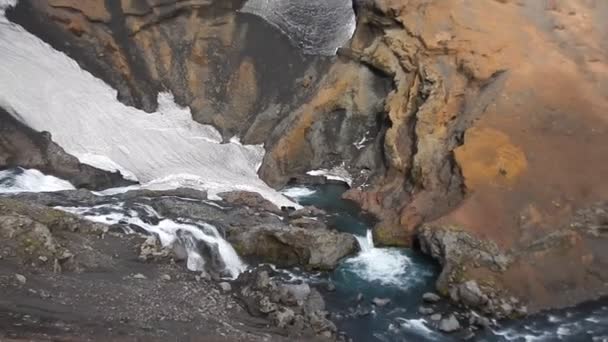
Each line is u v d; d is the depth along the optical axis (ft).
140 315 44.96
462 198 62.80
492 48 73.20
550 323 52.34
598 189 61.93
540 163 64.08
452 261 57.00
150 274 52.90
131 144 76.43
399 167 71.97
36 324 39.14
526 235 58.59
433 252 59.47
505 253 57.31
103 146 74.64
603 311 53.88
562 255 57.67
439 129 70.08
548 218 59.88
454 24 75.51
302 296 53.57
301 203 74.28
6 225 49.42
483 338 50.34
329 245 60.23
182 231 59.57
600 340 50.03
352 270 59.98
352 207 73.00
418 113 71.26
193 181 73.82
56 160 69.46
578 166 63.98
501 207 60.75
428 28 76.07
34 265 47.75
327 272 59.47
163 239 58.49
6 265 46.21
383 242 64.59
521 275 55.88
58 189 66.95
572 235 58.34
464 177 63.05
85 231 56.08
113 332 40.98
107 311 44.14
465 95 71.72
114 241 56.44
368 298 55.62
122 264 53.31
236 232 61.31
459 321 52.34
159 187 70.85
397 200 69.77
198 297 50.96
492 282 55.16
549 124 67.36
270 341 45.68
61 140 72.43
